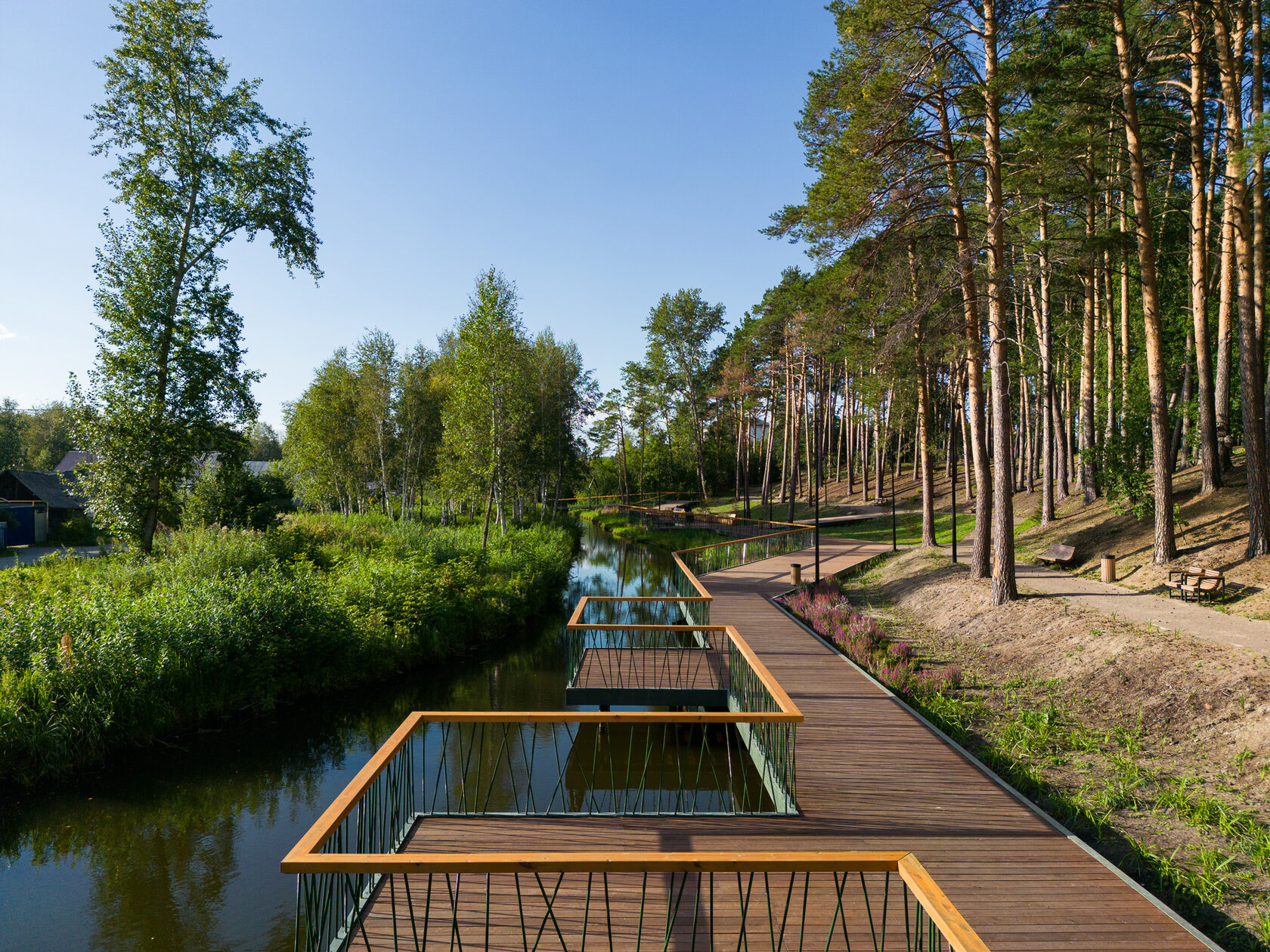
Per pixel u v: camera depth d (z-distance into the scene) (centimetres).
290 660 1232
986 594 1453
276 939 596
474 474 2452
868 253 1514
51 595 1205
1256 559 1227
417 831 543
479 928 420
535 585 2097
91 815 828
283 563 1683
